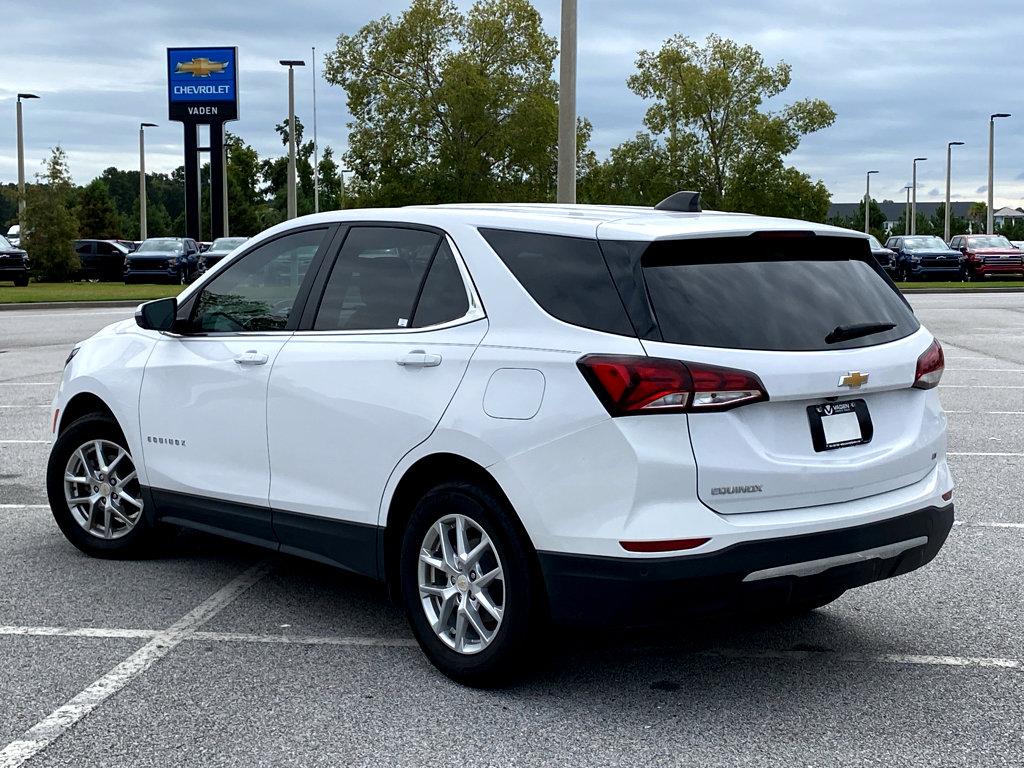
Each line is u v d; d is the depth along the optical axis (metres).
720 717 4.18
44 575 5.96
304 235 5.36
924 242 40.47
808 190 44.69
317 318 5.12
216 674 4.59
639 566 3.91
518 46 45.19
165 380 5.74
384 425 4.63
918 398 4.63
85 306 28.81
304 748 3.90
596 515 3.98
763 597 4.08
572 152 15.66
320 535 4.98
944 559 6.27
